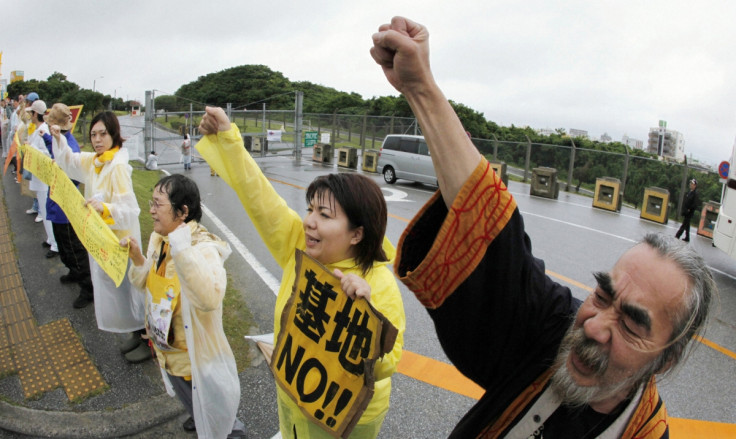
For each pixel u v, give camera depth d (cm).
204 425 246
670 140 2841
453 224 96
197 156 1719
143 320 353
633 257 97
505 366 116
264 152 2003
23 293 459
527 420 111
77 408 306
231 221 838
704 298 92
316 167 1792
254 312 466
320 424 161
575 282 636
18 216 700
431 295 103
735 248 702
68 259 432
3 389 320
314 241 174
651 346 92
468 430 123
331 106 3991
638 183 1404
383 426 323
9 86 2567
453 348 114
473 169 95
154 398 318
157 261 259
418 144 1416
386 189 1337
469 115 2616
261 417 314
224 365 249
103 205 328
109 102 2441
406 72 90
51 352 366
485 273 100
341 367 156
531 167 1722
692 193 959
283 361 176
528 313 108
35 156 437
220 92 5012
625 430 104
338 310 157
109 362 356
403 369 394
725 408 374
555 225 988
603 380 96
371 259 177
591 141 2166
